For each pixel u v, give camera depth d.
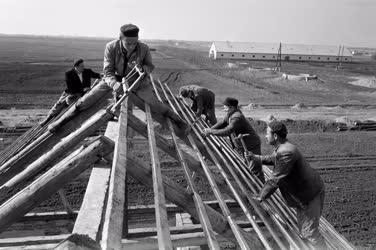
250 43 89.19
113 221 2.20
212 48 86.12
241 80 42.06
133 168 3.80
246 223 5.54
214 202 7.13
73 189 11.69
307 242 4.60
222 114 24.00
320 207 4.84
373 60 119.00
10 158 5.87
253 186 5.39
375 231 10.73
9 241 4.79
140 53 5.71
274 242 4.37
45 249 3.56
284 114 25.59
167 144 5.18
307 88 40.69
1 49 81.25
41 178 3.35
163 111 5.74
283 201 5.66
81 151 3.58
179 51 107.44
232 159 5.98
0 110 22.48
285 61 87.50
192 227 5.48
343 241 5.05
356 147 18.67
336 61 92.69
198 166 5.25
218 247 2.69
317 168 15.55
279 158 4.60
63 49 94.06
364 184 14.07
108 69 5.61
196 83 37.88
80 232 2.23
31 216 7.04
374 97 37.50
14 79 33.88
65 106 7.55
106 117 4.58
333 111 28.19
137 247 4.30
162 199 2.84
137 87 5.55
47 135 5.58
